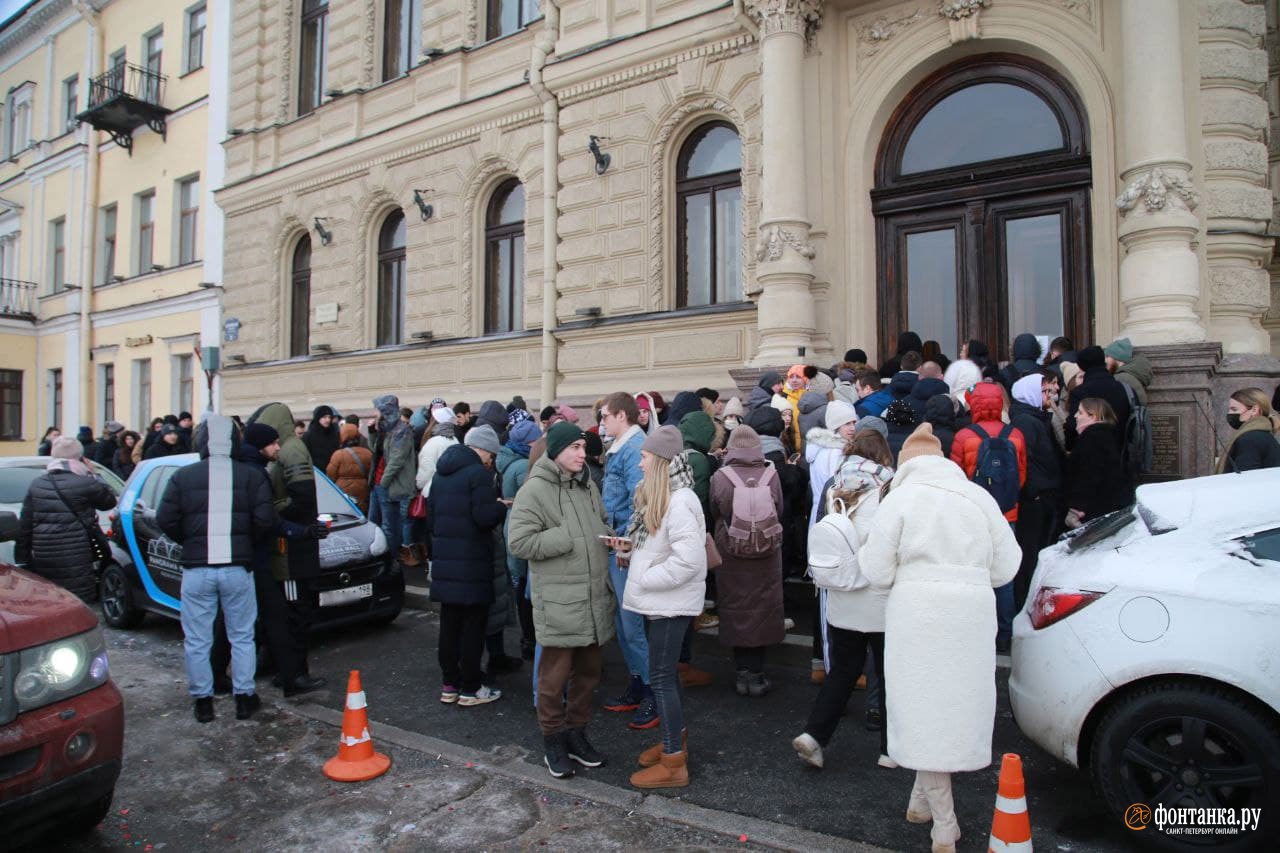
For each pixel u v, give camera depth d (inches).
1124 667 134.5
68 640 140.6
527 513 167.6
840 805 153.9
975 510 136.3
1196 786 129.6
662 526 162.4
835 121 369.1
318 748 189.2
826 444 209.8
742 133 402.0
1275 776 124.6
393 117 587.2
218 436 213.0
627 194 442.9
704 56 414.9
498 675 242.5
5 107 1088.8
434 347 541.3
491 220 542.6
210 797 165.2
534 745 188.2
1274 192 340.2
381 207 596.7
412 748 186.2
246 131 694.5
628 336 433.4
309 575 227.9
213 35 747.4
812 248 358.3
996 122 348.5
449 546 210.7
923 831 144.1
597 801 158.2
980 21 338.0
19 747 129.7
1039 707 144.0
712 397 320.2
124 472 570.6
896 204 364.5
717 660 247.3
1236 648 127.0
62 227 989.8
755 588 209.0
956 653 131.3
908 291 364.8
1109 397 237.9
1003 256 344.5
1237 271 297.3
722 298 424.2
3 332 973.2
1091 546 153.8
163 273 808.3
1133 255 291.0
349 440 437.4
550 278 474.9
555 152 476.1
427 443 327.3
